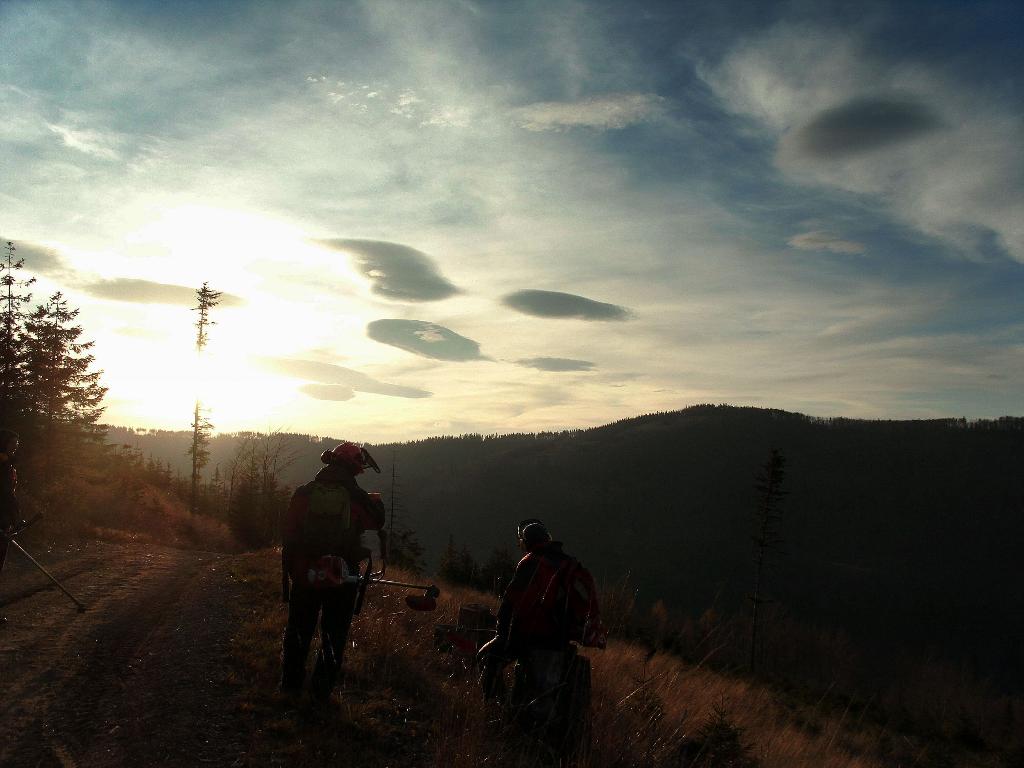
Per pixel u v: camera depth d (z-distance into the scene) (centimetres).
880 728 1545
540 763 446
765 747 655
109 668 537
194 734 421
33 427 2661
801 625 5469
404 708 507
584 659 504
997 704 3419
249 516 3406
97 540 1451
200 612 764
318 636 655
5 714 426
